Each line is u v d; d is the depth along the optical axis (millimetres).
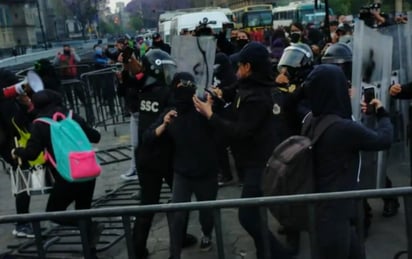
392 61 4176
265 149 3301
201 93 4125
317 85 2717
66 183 3920
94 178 3998
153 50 4105
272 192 2697
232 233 4406
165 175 3938
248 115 3256
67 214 2209
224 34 7594
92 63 14750
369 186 3896
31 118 4301
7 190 6449
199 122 3676
